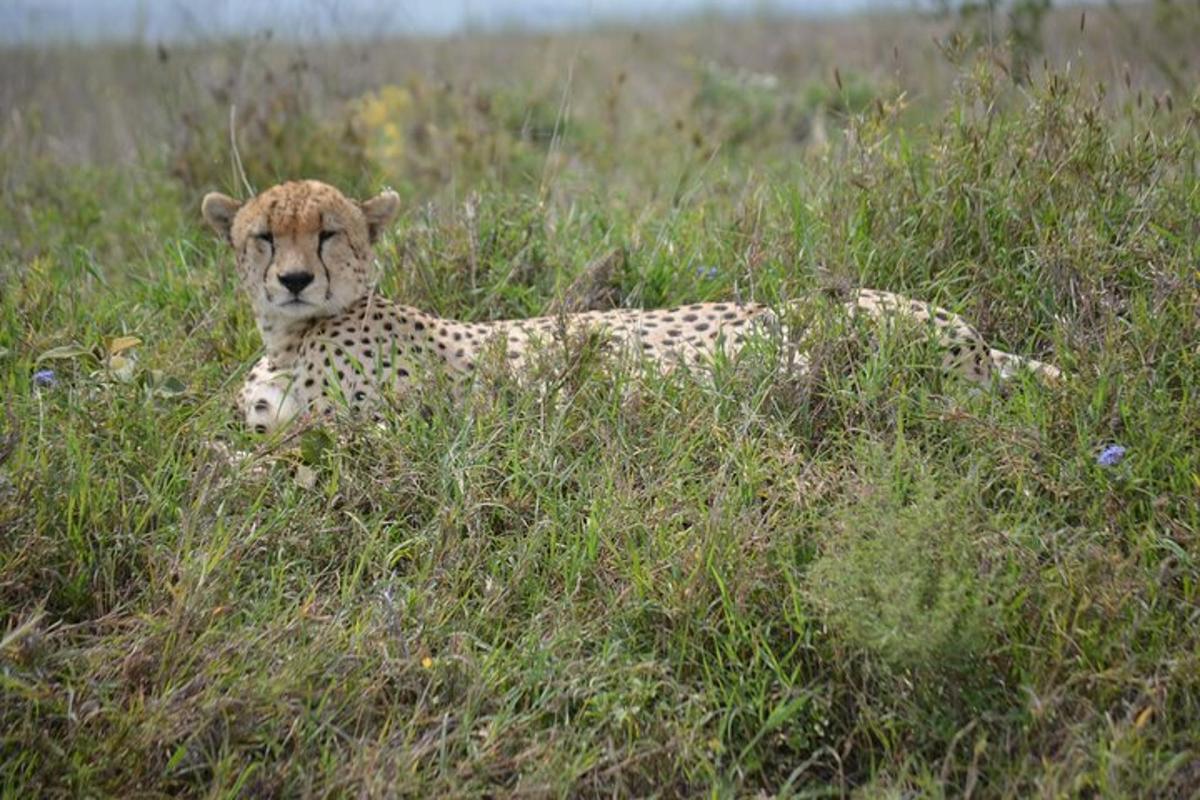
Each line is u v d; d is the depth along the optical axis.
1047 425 6.17
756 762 4.96
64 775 4.73
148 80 13.64
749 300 7.73
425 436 6.41
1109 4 12.22
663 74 16.38
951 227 7.63
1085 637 5.07
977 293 7.43
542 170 10.67
